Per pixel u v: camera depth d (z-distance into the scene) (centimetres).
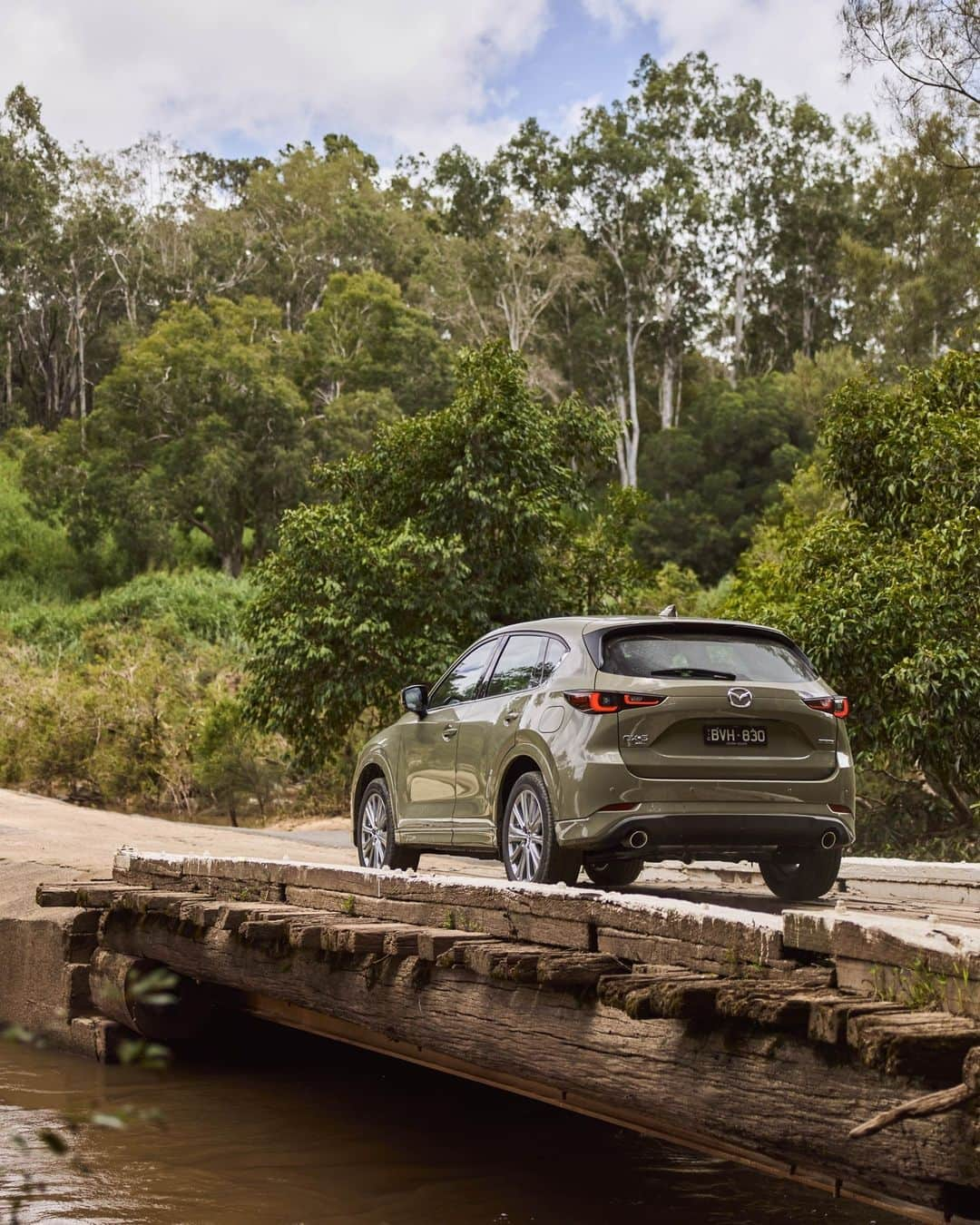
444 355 7831
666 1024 586
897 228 6475
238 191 10894
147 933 1084
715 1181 813
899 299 6303
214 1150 855
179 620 5269
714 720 942
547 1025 661
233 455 6856
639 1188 795
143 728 3238
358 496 2448
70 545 7362
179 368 7081
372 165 10531
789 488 5178
